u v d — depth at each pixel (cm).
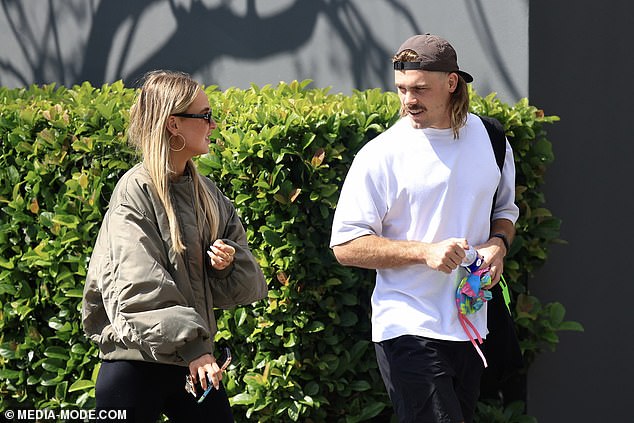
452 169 733
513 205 795
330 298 922
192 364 629
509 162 790
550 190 1069
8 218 1007
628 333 1152
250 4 1247
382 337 738
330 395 950
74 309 977
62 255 970
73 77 1431
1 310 1013
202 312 672
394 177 737
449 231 739
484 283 724
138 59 1354
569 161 1080
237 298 698
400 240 736
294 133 904
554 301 1083
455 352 730
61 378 983
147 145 659
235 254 694
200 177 686
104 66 1394
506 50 1035
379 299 746
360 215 736
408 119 752
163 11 1328
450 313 729
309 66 1199
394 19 1123
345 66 1167
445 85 728
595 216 1112
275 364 916
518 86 1027
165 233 650
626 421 1153
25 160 992
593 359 1116
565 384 1085
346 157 924
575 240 1095
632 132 1146
